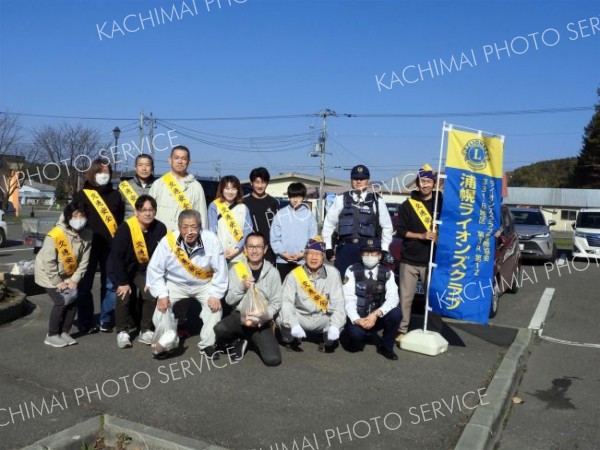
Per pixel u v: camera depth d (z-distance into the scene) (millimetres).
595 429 4195
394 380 4770
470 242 5531
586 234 15648
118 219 5961
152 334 5516
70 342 5422
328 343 5387
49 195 47938
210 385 4504
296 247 5875
